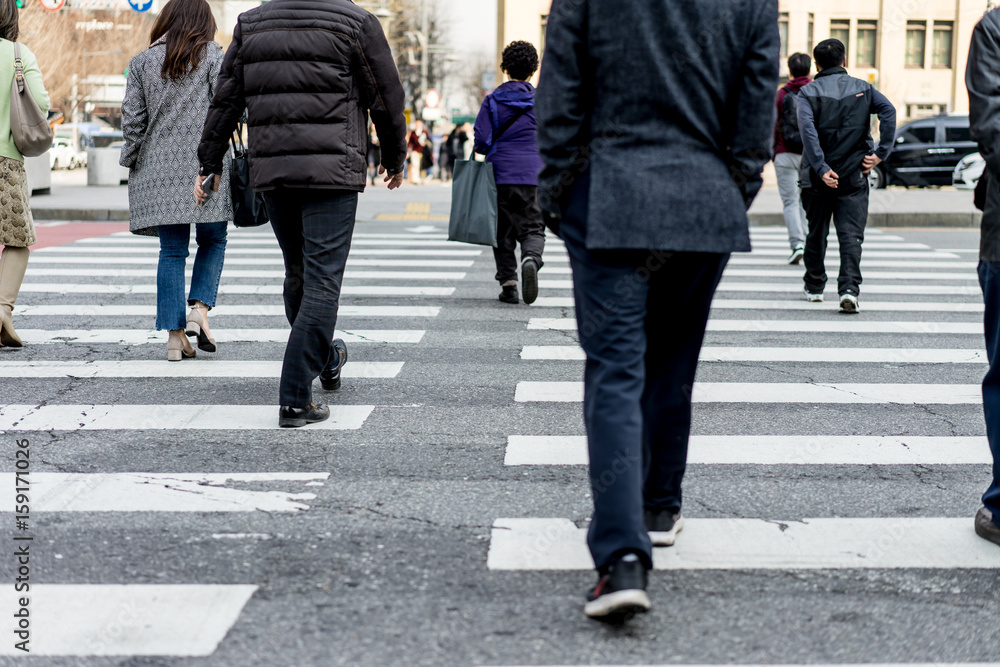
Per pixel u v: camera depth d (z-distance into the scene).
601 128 2.89
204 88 5.86
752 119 2.90
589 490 4.04
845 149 8.02
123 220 17.14
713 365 6.45
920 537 3.58
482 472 4.26
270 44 4.61
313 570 3.25
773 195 23.22
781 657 2.71
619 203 2.82
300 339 4.84
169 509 3.81
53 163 48.56
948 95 40.75
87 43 53.97
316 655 2.69
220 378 5.91
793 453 4.59
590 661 2.67
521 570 3.26
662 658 2.69
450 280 10.09
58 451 4.53
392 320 7.88
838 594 3.10
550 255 12.38
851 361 6.59
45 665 2.64
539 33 37.06
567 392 5.65
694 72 2.86
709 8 2.83
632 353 2.87
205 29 5.88
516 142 8.24
